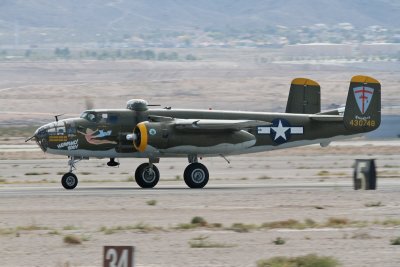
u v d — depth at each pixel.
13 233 83.50
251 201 108.44
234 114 132.88
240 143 129.62
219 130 128.62
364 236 80.69
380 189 124.81
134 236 81.69
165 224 89.44
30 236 81.94
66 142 128.00
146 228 85.50
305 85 142.62
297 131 136.12
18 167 188.88
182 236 81.69
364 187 124.00
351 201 108.56
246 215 96.00
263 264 67.62
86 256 72.38
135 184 140.62
